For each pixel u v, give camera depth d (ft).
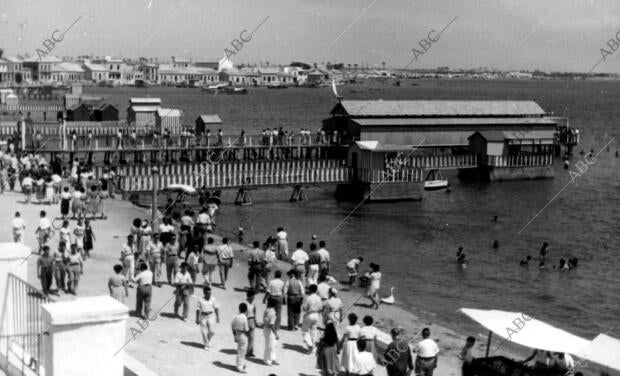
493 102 321.11
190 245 113.60
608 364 63.16
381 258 166.20
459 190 276.41
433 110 302.25
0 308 50.01
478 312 71.20
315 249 111.24
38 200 155.84
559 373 67.87
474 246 181.88
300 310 84.79
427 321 100.89
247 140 304.09
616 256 173.27
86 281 96.58
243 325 68.64
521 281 147.84
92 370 41.50
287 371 70.44
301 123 534.37
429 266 158.92
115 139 267.80
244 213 223.92
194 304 91.86
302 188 250.78
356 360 64.75
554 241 189.67
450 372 79.41
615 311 129.08
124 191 200.54
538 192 274.16
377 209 234.79
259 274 100.27
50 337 40.88
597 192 275.80
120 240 124.67
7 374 46.62
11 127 294.25
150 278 82.38
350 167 249.75
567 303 133.08
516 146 303.27
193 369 68.85
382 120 288.10
